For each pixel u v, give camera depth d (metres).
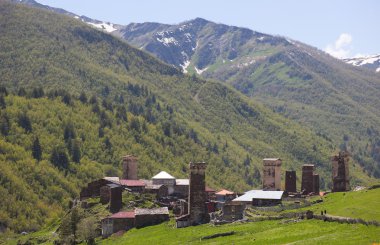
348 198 151.88
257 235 120.19
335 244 99.50
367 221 112.69
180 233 143.88
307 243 103.25
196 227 150.88
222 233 129.12
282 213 145.00
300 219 130.50
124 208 191.25
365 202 136.00
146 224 170.00
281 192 180.75
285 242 108.75
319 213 130.88
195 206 158.38
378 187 176.25
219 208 178.88
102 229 171.25
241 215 152.50
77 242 167.75
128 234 161.88
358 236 103.62
